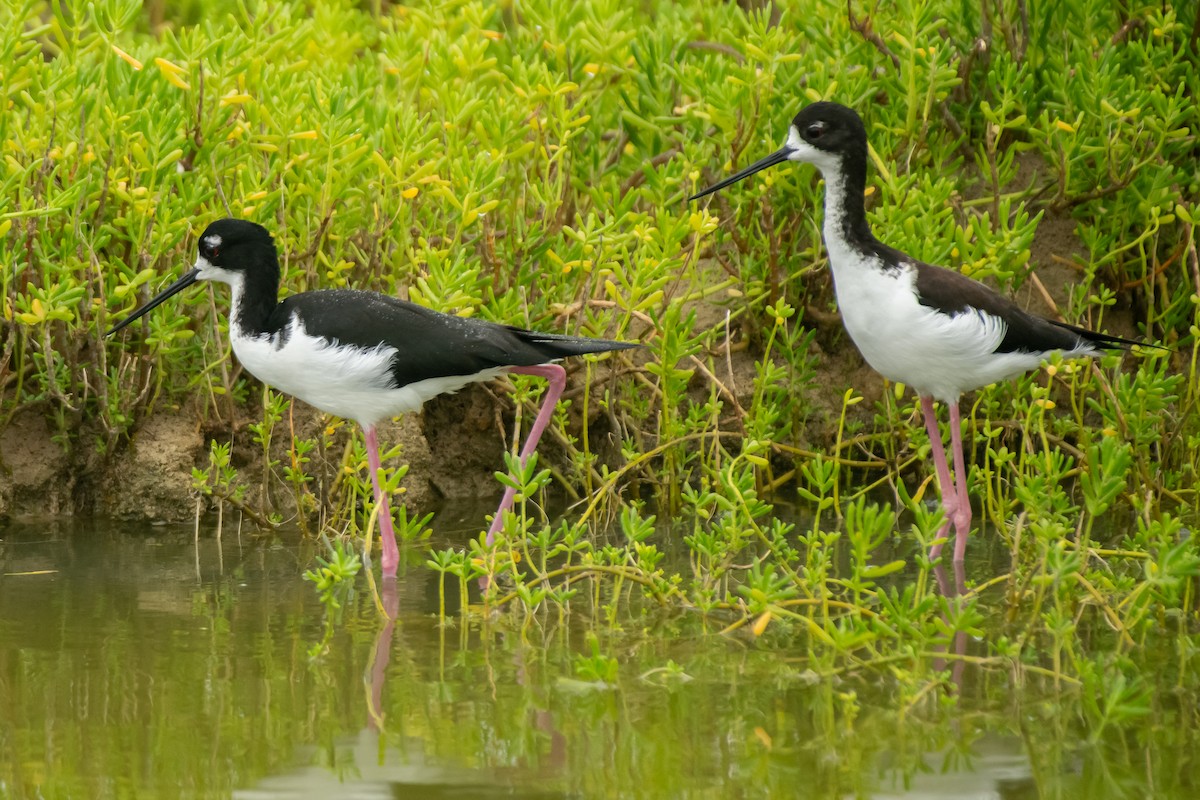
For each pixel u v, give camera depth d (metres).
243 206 10.65
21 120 11.02
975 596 8.70
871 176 11.65
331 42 14.09
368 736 6.97
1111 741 6.94
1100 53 12.09
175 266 10.61
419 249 11.16
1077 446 11.63
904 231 11.00
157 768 6.59
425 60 12.89
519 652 8.16
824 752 6.81
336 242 11.38
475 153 12.09
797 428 12.00
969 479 11.28
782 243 11.94
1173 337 12.19
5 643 8.22
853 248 9.75
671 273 11.73
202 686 7.58
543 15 12.90
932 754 6.79
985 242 10.63
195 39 11.26
